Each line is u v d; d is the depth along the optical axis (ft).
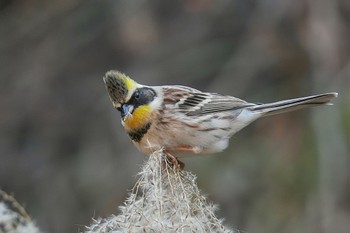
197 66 52.42
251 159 47.60
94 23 55.06
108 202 48.83
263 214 45.85
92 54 55.11
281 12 50.65
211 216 23.11
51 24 55.83
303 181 46.29
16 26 56.13
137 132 27.32
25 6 56.49
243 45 51.88
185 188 23.41
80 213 49.75
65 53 55.31
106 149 51.52
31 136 54.24
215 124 28.04
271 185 46.70
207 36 53.16
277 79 50.96
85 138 53.26
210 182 46.73
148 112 27.12
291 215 45.55
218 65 52.49
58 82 55.06
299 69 50.65
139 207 22.63
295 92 50.29
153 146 27.27
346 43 48.98
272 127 48.47
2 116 54.34
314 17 48.65
